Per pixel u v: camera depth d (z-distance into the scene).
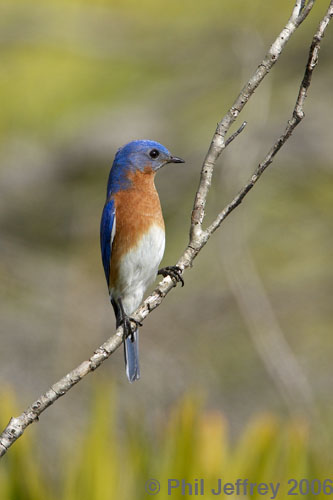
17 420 4.87
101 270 15.10
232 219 12.96
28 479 6.75
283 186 16.73
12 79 20.05
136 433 6.96
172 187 17.64
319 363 14.38
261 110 13.21
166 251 16.70
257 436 6.74
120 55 18.39
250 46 14.44
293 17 5.46
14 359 13.26
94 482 6.71
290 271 16.08
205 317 15.10
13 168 18.75
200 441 6.71
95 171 18.95
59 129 19.75
